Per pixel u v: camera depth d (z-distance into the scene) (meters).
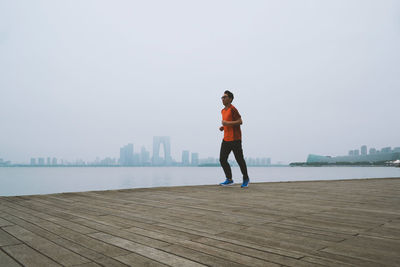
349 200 3.38
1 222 2.03
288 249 1.42
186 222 2.07
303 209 2.68
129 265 1.19
